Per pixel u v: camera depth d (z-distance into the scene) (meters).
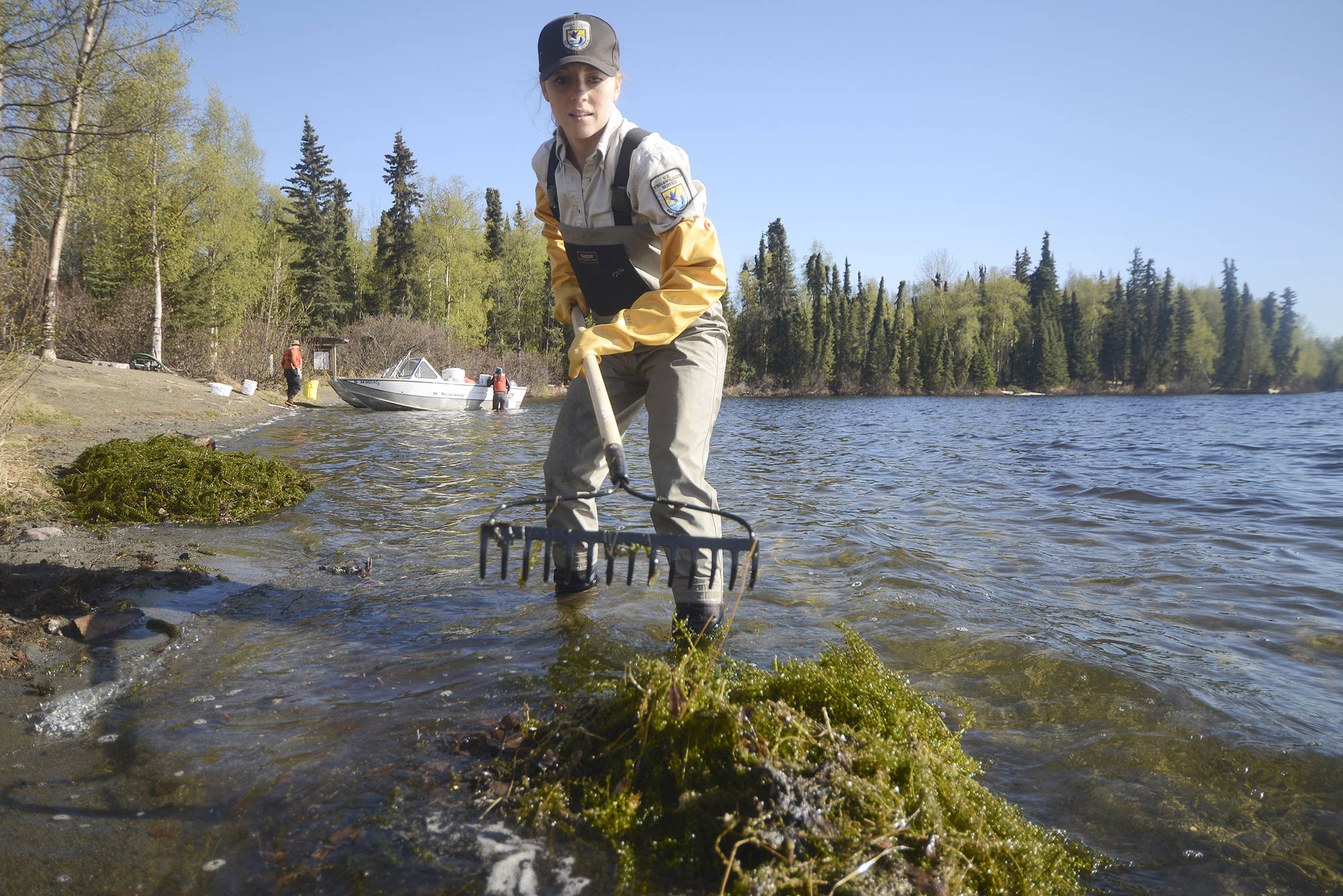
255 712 2.16
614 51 2.70
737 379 73.62
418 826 1.60
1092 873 1.53
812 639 2.83
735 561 2.25
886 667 2.60
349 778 1.80
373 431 14.00
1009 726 2.17
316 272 45.75
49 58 14.56
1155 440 14.94
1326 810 1.75
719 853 1.46
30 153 14.39
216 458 5.71
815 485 7.56
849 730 1.73
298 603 3.21
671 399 2.81
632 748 1.75
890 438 15.36
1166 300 94.00
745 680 1.96
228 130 31.22
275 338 31.56
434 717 2.11
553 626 2.92
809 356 74.81
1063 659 2.66
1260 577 3.92
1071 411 34.50
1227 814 1.73
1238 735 2.10
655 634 2.85
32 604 2.97
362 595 3.35
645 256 2.87
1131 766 1.95
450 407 22.53
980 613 3.22
